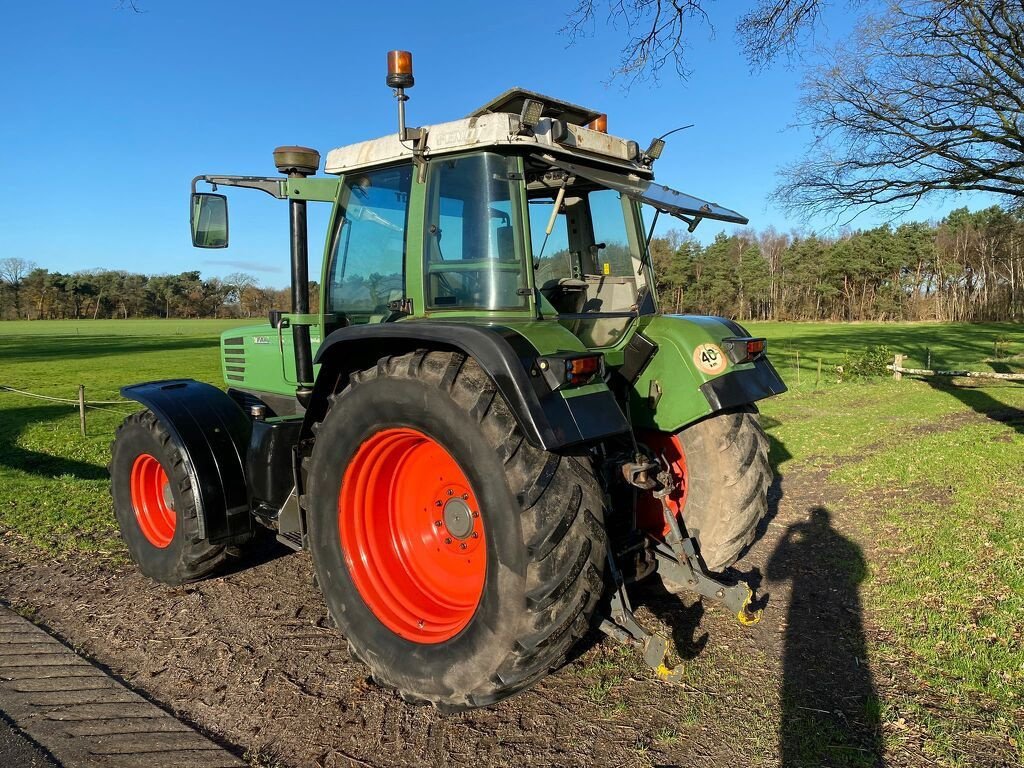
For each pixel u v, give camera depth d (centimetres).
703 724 285
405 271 328
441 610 305
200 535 394
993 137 1229
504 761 264
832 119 1352
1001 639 346
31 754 262
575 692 311
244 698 310
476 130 288
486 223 295
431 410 268
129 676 331
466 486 298
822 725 282
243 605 407
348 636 311
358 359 333
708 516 363
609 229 376
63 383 1941
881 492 624
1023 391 1305
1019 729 274
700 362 346
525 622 246
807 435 926
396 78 301
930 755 261
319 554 322
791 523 546
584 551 249
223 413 417
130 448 439
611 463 314
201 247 383
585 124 361
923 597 396
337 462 310
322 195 381
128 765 257
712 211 314
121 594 424
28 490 665
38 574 457
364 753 270
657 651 265
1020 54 1122
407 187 335
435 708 298
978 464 707
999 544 474
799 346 2738
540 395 249
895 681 312
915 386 1437
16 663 336
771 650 343
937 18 1073
